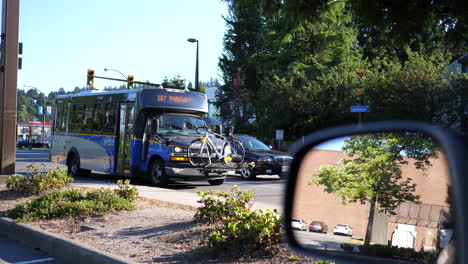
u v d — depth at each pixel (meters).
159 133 14.12
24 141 73.62
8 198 9.85
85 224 7.12
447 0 8.14
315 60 36.56
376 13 8.38
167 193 11.14
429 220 1.47
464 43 9.13
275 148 33.31
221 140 14.41
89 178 16.95
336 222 2.00
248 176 18.14
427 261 1.46
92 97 17.11
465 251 1.20
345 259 1.88
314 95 32.50
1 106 12.68
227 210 6.62
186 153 13.56
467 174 1.26
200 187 14.51
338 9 9.27
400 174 1.65
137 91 14.62
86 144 17.03
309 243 2.14
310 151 2.16
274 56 39.88
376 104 27.22
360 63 34.88
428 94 25.22
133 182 15.26
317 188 2.09
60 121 19.30
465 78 23.61
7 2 12.74
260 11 9.67
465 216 1.22
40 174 10.94
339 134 2.03
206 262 4.83
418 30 8.62
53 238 6.09
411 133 1.60
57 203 8.06
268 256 4.84
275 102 33.75
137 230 6.59
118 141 15.31
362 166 1.86
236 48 53.28
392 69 28.70
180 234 6.12
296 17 9.42
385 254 1.69
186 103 14.92
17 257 5.98
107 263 5.02
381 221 1.76
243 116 46.06
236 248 5.07
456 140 1.38
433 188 1.46
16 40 12.80
